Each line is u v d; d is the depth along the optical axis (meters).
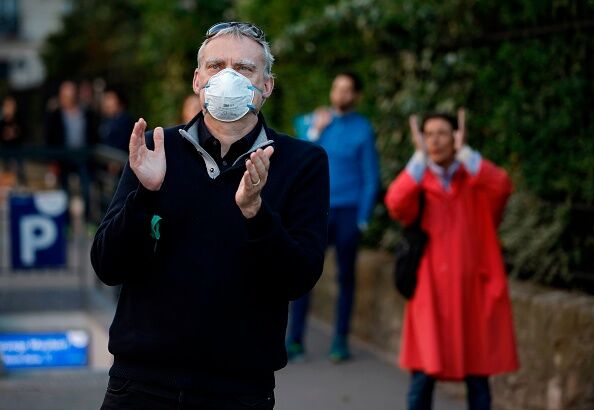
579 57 7.25
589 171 7.14
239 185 3.68
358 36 10.16
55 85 28.77
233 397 3.81
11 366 10.73
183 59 15.70
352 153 8.56
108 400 3.86
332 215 8.65
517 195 7.73
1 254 12.24
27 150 10.80
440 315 6.21
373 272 9.23
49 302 10.89
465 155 6.29
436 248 6.26
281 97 12.16
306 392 7.77
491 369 6.18
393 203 6.32
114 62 26.88
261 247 3.62
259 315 3.79
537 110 7.59
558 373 6.80
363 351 9.09
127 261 3.72
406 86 9.33
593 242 7.17
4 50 54.03
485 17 8.26
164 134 3.91
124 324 3.83
